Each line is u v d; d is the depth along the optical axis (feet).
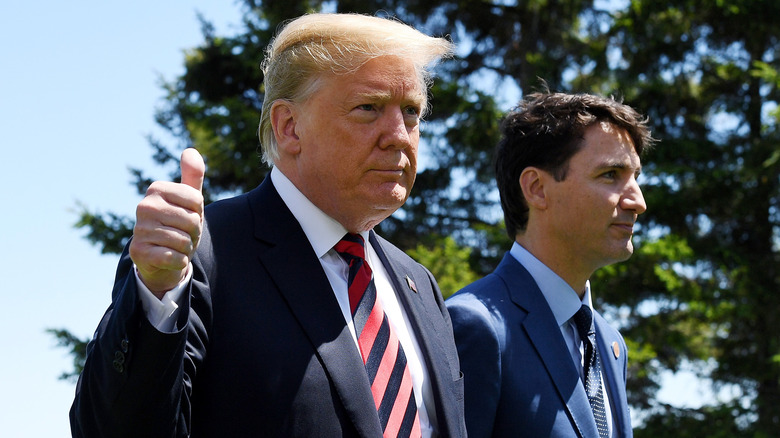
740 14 42.75
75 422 5.98
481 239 45.37
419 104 7.58
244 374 6.43
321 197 7.44
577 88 43.37
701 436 40.91
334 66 7.27
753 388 43.21
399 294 8.02
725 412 41.01
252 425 6.34
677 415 41.86
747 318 42.19
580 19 46.78
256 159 41.73
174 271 5.63
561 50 46.65
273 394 6.39
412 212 45.37
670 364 42.65
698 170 41.91
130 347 5.56
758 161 41.91
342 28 7.34
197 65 46.73
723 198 42.32
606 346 10.35
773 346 41.04
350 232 7.66
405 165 7.43
